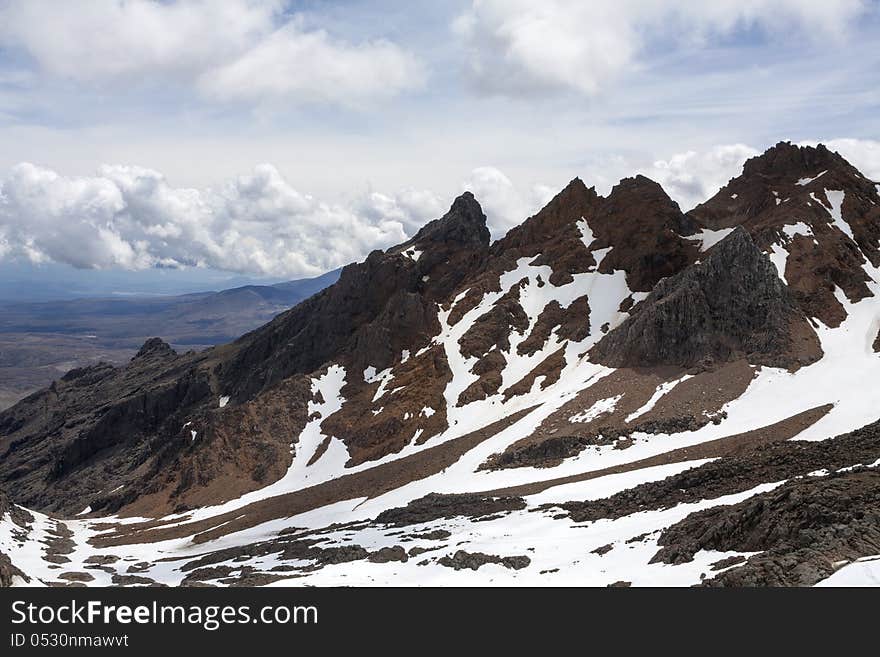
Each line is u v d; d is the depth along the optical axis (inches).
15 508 6097.4
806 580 1595.7
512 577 2534.5
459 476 5177.2
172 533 5895.7
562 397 5979.3
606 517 3319.4
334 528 4675.2
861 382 4830.2
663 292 6628.9
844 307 6141.7
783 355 5536.4
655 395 5516.7
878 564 1520.7
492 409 6456.7
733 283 6190.9
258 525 5610.2
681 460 4291.3
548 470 4729.3
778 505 2111.2
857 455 2950.3
